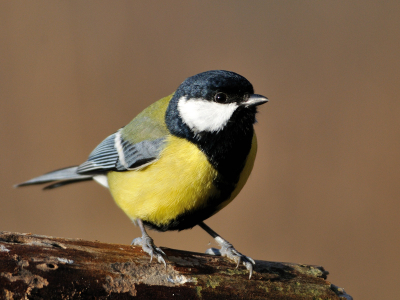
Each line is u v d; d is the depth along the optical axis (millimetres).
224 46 15641
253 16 16250
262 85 14633
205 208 6957
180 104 6938
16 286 5168
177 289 6000
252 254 12273
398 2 16266
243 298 6219
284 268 6695
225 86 6598
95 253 5875
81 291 5488
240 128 6699
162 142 6891
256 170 13406
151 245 6430
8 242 5562
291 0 16656
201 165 6613
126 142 7660
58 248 5715
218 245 6984
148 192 6871
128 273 5879
